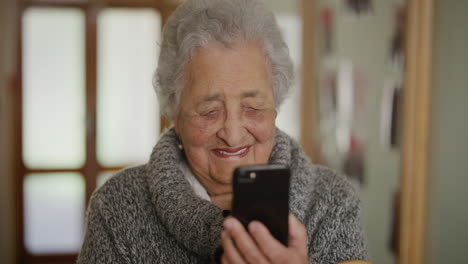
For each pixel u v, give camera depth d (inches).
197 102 30.9
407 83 74.0
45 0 158.2
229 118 30.7
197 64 30.5
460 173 67.6
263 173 23.0
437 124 70.7
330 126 118.6
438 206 71.1
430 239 72.7
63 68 162.2
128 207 34.4
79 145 165.0
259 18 30.9
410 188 74.5
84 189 166.1
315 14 130.0
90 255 33.8
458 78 67.4
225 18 30.1
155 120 168.4
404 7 75.3
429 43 70.5
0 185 157.1
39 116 161.6
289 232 23.5
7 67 155.4
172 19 32.3
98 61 164.2
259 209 23.1
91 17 162.1
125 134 167.6
